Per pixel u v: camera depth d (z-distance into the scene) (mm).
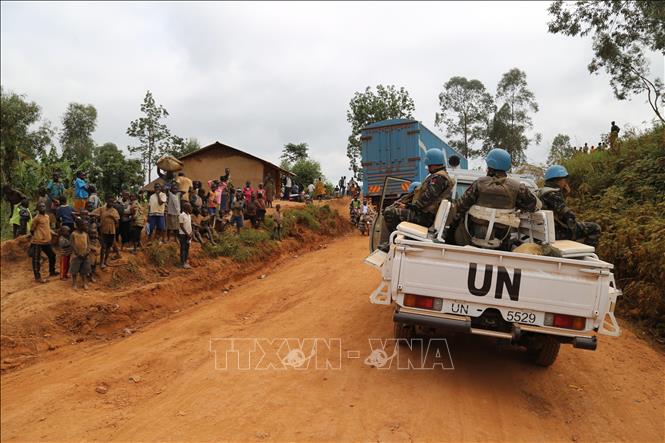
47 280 10484
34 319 9031
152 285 10930
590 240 6277
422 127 18438
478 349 6699
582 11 15766
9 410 6055
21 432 5375
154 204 12727
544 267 4969
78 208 12711
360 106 34656
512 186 5547
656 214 9398
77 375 7125
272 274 13898
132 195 12578
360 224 22828
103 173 21328
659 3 14648
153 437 4707
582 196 12289
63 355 8492
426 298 5141
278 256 15945
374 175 18781
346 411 4930
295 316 8578
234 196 16969
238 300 10758
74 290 10117
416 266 5121
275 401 5199
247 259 14219
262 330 7992
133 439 4746
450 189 6359
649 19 15000
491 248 5547
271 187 23781
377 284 10641
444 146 22031
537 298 4945
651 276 8156
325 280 11664
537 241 5699
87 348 8773
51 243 11188
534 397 5418
